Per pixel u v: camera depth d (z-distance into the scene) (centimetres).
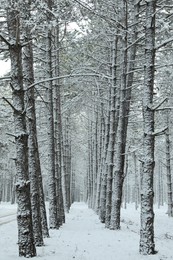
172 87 1761
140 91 2134
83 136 5219
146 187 975
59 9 946
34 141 1178
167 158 2700
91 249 1066
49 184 1719
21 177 902
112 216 1642
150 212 972
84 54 1891
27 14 920
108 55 2072
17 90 922
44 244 1141
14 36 928
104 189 2173
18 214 900
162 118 2486
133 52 1620
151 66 1002
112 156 1847
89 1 1267
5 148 3550
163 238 1413
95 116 3409
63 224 1998
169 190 2670
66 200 3212
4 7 883
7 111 2205
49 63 1659
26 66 1178
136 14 1509
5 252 964
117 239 1298
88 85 2350
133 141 2892
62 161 2925
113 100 1841
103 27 1550
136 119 2659
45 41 1744
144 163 980
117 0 1581
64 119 3425
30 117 1175
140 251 973
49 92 1670
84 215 2864
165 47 1600
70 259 900
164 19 1047
